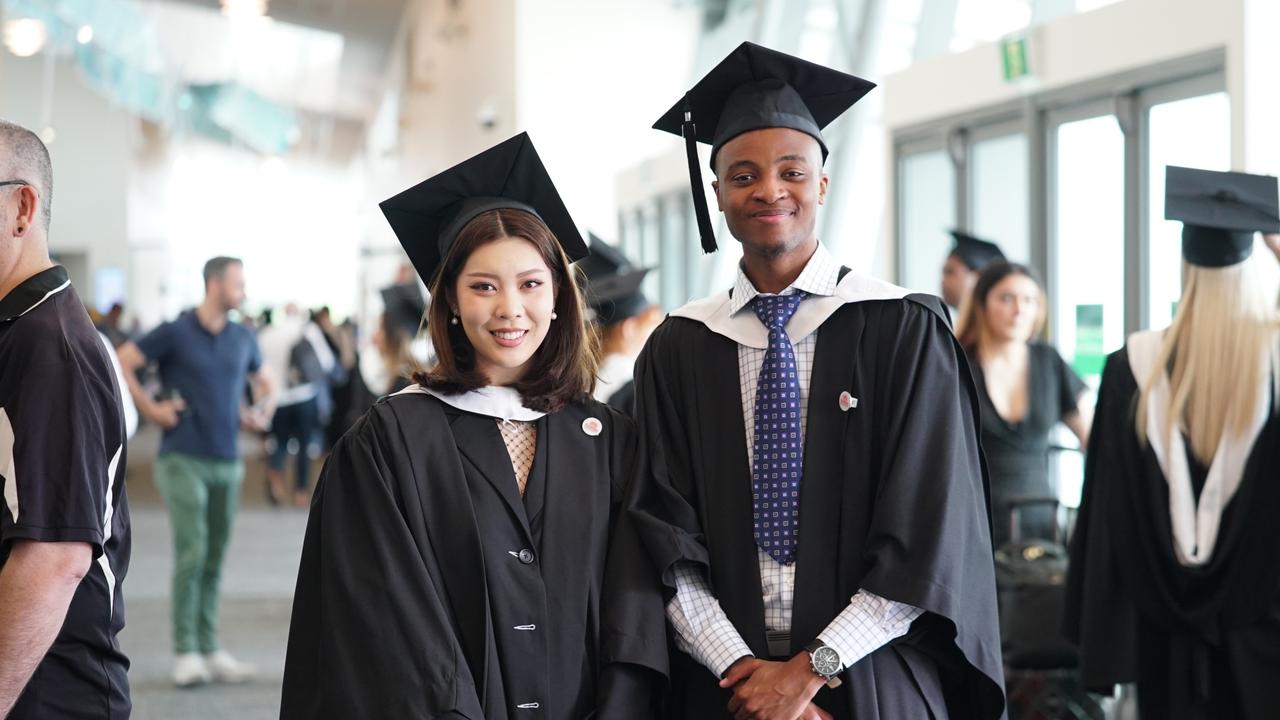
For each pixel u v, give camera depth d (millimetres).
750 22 10422
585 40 11172
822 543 2141
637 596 2092
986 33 6723
